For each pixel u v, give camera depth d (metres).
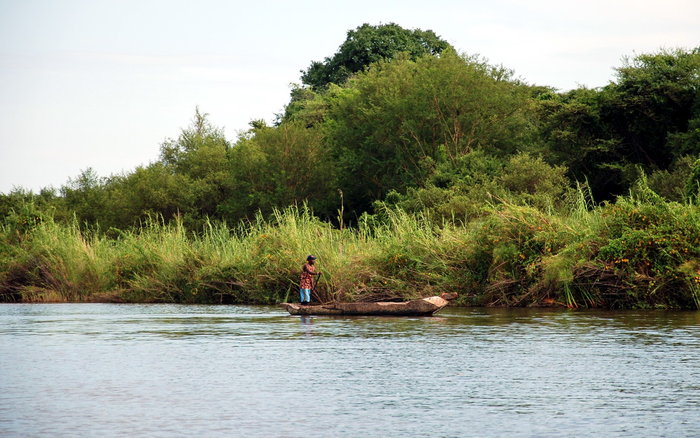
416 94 171.00
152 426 28.22
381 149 177.50
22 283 111.38
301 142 187.75
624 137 166.88
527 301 82.19
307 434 27.00
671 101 161.62
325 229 96.00
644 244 76.38
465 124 167.62
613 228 80.62
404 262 87.56
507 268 83.88
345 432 27.22
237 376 37.94
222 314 76.44
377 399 32.47
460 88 166.62
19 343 51.72
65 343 51.59
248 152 190.12
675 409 30.27
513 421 28.58
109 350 47.75
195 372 39.19
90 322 67.94
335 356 44.16
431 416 29.42
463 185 137.88
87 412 30.47
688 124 156.62
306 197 187.00
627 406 30.78
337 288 85.81
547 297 81.50
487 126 168.62
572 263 78.44
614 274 76.88
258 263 94.69
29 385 36.00
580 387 34.53
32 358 44.47
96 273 108.19
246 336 54.91
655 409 30.27
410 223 94.75
